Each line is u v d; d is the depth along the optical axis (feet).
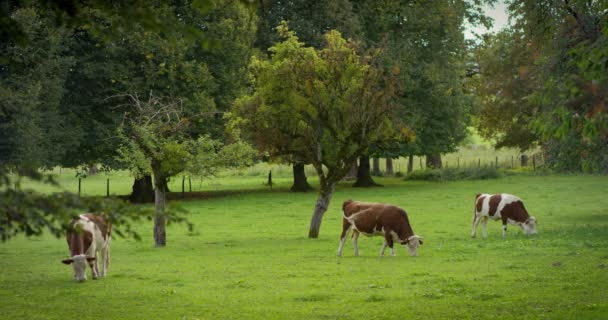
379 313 40.83
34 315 42.22
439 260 66.85
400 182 209.67
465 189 173.78
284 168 265.95
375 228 71.72
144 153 85.20
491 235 91.30
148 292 50.34
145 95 147.84
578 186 169.48
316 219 95.35
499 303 43.09
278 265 65.82
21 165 19.36
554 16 55.62
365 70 94.22
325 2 165.48
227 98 157.69
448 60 191.42
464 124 216.54
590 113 26.32
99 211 20.10
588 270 56.13
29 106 112.57
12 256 78.02
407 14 180.96
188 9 151.43
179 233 102.27
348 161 95.20
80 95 152.66
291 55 95.04
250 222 116.26
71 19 22.15
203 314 41.78
